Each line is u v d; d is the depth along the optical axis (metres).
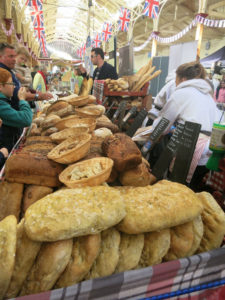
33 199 0.92
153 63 5.02
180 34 9.77
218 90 3.88
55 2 16.62
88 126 1.56
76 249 0.67
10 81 2.00
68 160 1.00
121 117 2.43
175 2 11.95
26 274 0.63
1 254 0.58
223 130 1.16
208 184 1.48
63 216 0.64
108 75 4.38
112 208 0.69
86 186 0.82
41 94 2.77
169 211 0.74
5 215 0.89
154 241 0.76
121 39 19.20
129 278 0.63
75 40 31.98
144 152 1.54
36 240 0.62
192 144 1.12
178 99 1.92
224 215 0.85
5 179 0.97
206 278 0.76
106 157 1.05
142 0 12.20
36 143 1.42
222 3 10.02
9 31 9.48
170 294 0.71
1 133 2.13
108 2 13.82
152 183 1.23
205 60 7.55
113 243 0.71
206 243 0.84
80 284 0.60
